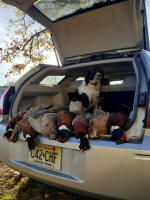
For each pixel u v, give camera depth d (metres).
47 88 3.06
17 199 1.85
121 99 2.61
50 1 2.21
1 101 2.11
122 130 1.24
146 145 1.11
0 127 1.94
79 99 2.60
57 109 2.25
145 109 1.21
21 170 1.71
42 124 1.53
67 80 3.53
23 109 2.13
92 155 1.24
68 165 1.38
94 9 2.30
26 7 2.24
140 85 1.39
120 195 1.16
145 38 2.30
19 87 2.27
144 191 1.10
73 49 2.84
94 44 2.60
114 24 2.31
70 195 1.90
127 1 2.06
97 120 1.34
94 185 1.23
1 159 1.92
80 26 2.56
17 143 1.75
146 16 2.20
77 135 1.31
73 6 2.31
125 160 1.13
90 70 2.70
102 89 2.74
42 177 1.51
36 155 1.60
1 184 2.16
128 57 2.33
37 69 2.63
